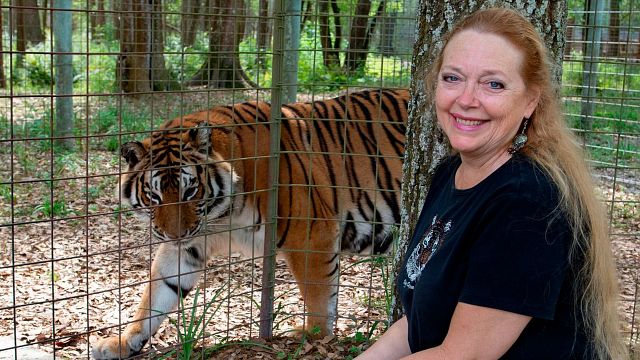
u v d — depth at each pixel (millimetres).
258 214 4945
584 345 1998
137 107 12516
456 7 3119
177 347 4230
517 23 2010
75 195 8383
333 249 4953
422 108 3312
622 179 8977
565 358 1978
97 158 9977
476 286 1899
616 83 12008
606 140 10586
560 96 2438
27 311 5250
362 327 5082
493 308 1878
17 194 8305
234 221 4996
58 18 10266
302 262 4910
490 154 2068
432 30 3221
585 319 1978
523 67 1993
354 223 5395
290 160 4965
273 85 4359
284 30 4273
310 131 5168
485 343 1908
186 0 13992
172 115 11805
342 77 12492
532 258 1849
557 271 1854
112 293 5750
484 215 1930
